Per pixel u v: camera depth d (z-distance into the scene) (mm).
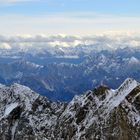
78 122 167000
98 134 154625
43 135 178250
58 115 186125
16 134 187750
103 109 162500
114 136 150375
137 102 157125
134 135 148875
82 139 157875
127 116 154000
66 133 167750
